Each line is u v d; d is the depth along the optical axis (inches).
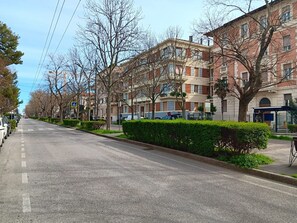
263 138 354.3
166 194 221.6
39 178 271.0
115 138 730.2
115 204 195.3
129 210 183.8
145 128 579.5
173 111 1924.2
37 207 188.4
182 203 200.1
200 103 2012.8
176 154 452.8
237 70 1475.1
